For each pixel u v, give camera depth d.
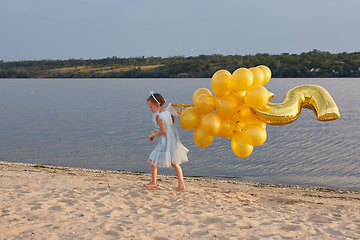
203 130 4.51
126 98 49.69
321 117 4.24
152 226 3.51
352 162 11.70
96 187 5.27
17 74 194.12
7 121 24.06
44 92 68.75
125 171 10.33
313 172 10.42
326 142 15.66
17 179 6.07
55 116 27.34
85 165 11.23
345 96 45.69
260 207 4.57
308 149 14.05
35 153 13.18
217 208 4.31
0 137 17.09
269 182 9.24
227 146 14.87
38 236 3.08
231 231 3.43
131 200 4.48
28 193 4.56
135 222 3.62
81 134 18.33
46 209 3.87
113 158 12.41
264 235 3.34
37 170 8.37
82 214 3.77
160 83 113.56
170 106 4.85
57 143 15.53
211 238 3.22
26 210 3.80
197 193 5.08
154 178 5.20
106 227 3.40
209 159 12.21
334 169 10.77
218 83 4.31
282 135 17.89
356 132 18.59
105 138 17.03
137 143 15.66
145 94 58.78
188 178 9.20
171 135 4.87
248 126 4.43
